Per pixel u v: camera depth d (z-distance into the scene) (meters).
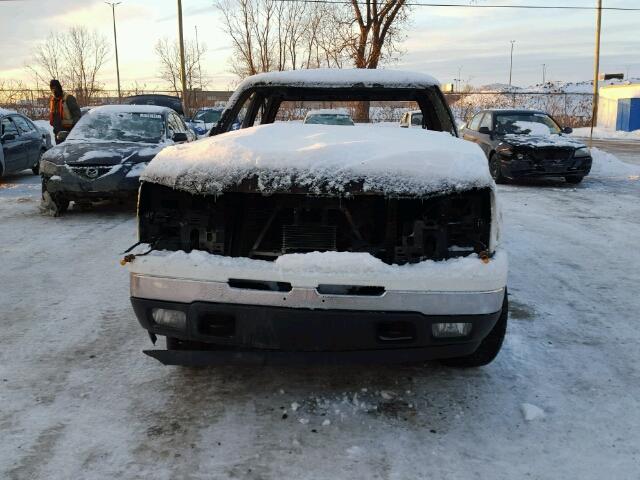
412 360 2.70
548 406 2.95
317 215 2.82
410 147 2.85
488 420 2.82
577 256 5.93
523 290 4.79
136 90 35.62
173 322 2.77
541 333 3.88
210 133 4.41
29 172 13.66
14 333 3.88
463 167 2.67
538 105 38.75
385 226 2.80
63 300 4.55
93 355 3.55
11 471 2.41
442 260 2.63
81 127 8.73
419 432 2.72
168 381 3.22
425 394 3.08
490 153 12.12
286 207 2.82
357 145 2.81
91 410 2.90
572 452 2.56
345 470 2.43
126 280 5.09
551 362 3.46
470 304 2.58
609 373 3.31
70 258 5.82
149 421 2.80
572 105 39.06
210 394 3.07
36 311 4.30
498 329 3.15
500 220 2.82
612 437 2.67
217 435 2.69
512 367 3.39
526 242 6.56
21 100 32.50
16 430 2.71
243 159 2.72
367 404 2.97
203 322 2.72
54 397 3.03
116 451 2.55
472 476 2.39
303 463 2.47
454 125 4.41
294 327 2.59
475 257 2.62
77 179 7.57
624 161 16.39
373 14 28.53
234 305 2.63
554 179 12.92
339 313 2.55
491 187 2.65
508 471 2.42
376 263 2.55
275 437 2.67
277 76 4.36
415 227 2.65
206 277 2.64
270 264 2.60
